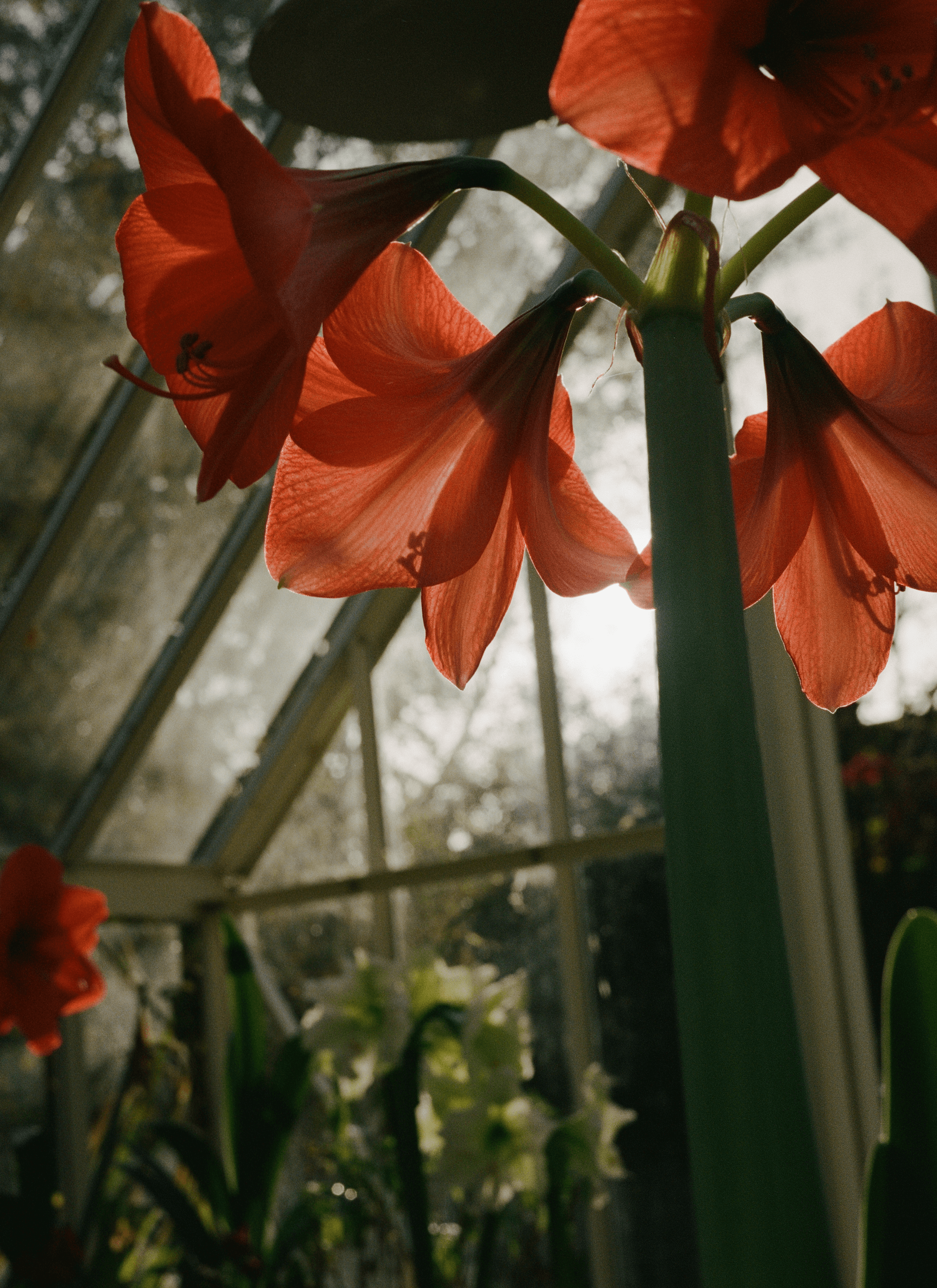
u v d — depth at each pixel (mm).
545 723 3902
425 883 4074
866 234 3178
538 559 552
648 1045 3709
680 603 381
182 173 424
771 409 509
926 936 689
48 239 3020
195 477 3570
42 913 1513
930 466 495
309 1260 3262
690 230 413
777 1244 325
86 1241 3068
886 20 406
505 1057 2074
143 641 3848
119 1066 4152
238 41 2932
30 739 3816
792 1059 343
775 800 3230
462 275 3545
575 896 3863
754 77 372
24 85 2770
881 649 554
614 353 449
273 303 360
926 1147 631
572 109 356
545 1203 2936
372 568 529
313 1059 3010
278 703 4309
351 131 1084
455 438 511
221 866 4555
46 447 3309
